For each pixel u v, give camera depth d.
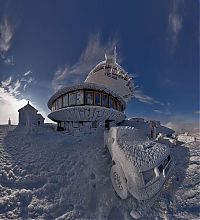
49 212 9.21
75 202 10.00
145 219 9.22
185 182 11.75
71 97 26.16
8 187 10.86
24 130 22.03
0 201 9.47
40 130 21.75
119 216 9.42
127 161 9.94
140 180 9.34
